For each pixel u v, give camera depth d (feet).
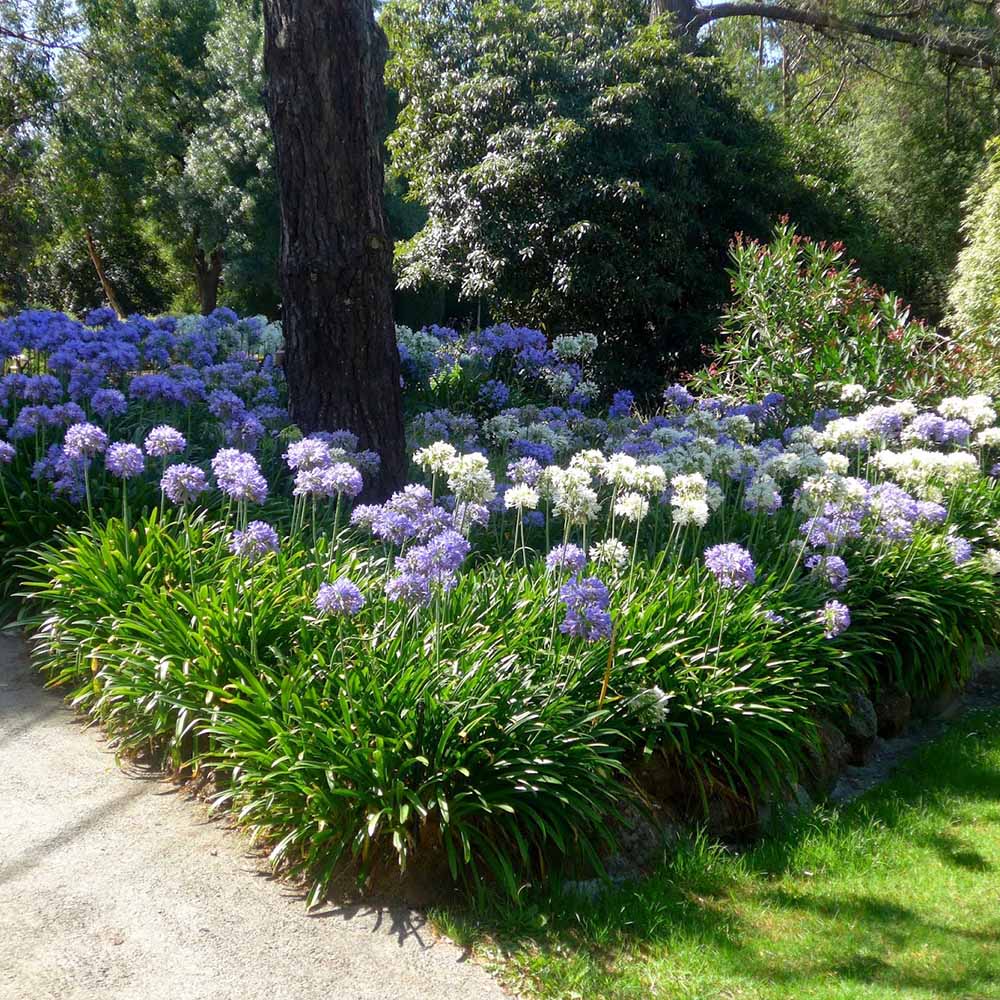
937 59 81.92
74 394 24.77
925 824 18.24
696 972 13.06
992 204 46.88
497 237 49.67
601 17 56.03
